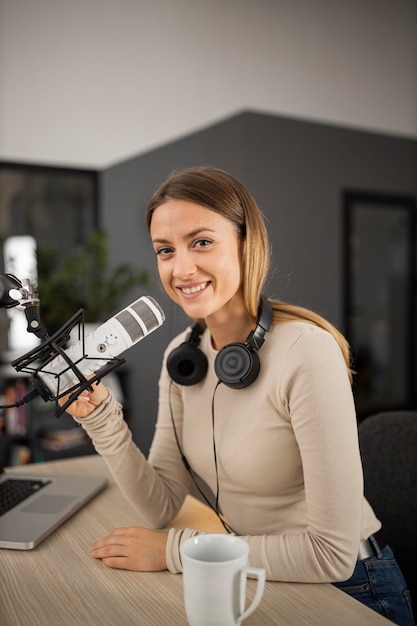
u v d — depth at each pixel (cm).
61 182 475
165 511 119
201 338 125
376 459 136
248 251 108
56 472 151
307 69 538
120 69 484
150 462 129
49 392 92
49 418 376
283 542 96
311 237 323
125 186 421
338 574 94
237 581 70
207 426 117
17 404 92
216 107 512
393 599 110
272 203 306
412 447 132
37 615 83
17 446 380
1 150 453
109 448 115
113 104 484
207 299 105
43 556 103
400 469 133
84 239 484
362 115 561
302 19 534
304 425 99
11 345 410
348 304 343
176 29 498
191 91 505
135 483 116
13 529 110
